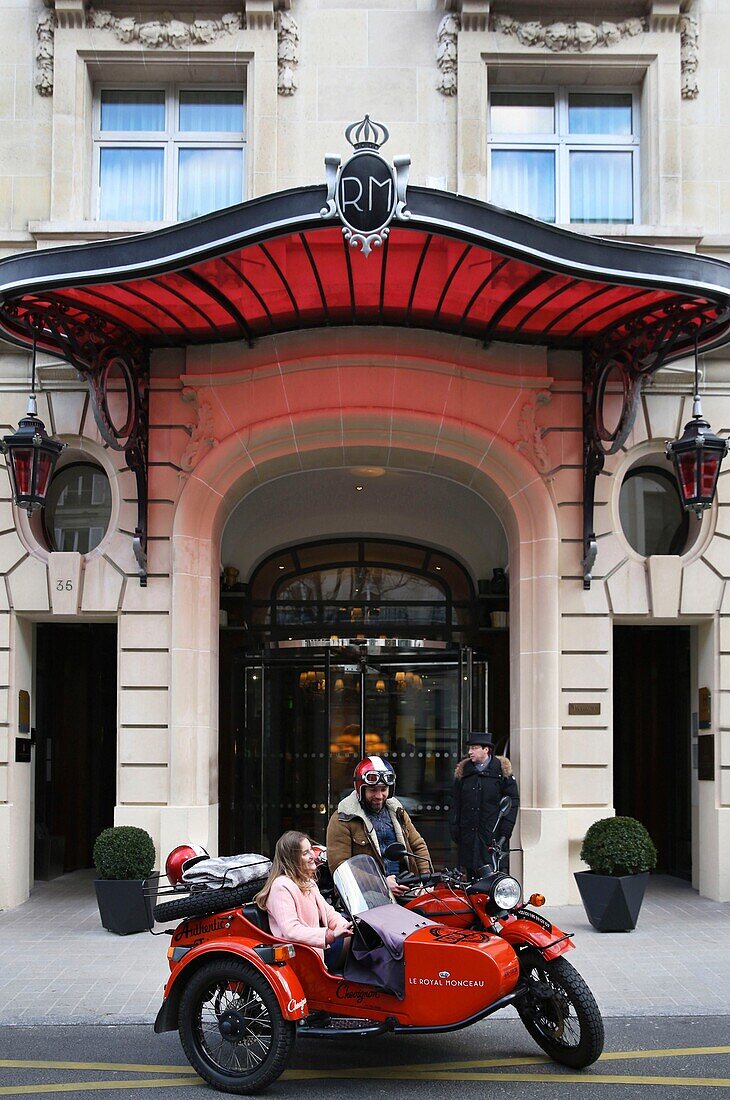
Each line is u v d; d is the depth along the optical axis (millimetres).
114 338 11336
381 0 12422
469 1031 7188
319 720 14125
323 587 15180
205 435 11781
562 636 11844
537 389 11906
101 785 14711
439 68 12312
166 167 12602
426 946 6102
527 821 11484
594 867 10297
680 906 11461
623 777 14414
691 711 12688
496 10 12336
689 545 12250
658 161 12250
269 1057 5930
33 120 12305
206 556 11891
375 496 14633
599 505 12031
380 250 9766
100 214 12594
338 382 11734
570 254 9188
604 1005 7707
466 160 12117
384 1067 6430
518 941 6438
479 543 14867
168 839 11289
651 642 14570
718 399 12180
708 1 12594
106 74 12531
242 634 14945
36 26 12367
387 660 14164
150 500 11859
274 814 14078
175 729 11523
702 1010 7598
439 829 13828
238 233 8992
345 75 12305
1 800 11727
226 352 11820
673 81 12305
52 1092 5996
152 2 12305
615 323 11023
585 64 12359
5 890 11641
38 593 11883
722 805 11812
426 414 11750
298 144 12211
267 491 14359
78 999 7934
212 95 12734
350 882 6496
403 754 13992
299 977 6344
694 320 10695
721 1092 5906
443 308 11102
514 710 12070
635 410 10859
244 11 12289
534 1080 6133
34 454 10617
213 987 6246
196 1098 5906
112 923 10211
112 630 14828
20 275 9453
